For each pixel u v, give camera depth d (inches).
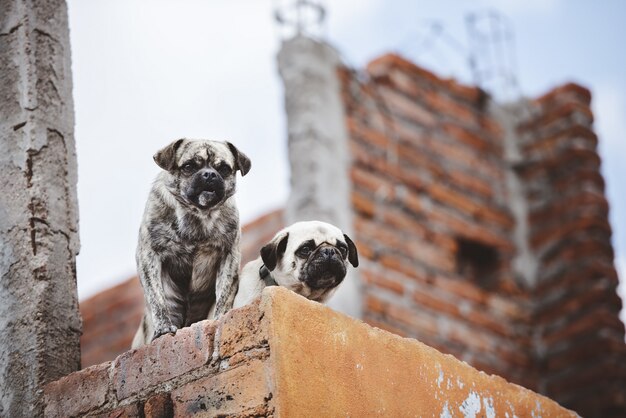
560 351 443.5
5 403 202.5
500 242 462.9
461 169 465.7
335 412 174.4
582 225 458.6
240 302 248.1
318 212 401.1
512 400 210.4
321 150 414.6
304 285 251.1
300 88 424.5
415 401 189.2
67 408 196.1
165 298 237.6
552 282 457.1
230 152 245.1
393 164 441.4
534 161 482.0
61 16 229.1
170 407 181.2
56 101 222.4
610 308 443.8
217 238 239.0
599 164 477.4
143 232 238.5
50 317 207.5
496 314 445.1
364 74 447.8
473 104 484.7
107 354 457.1
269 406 169.2
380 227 424.2
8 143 217.6
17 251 210.8
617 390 426.0
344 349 180.4
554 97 488.7
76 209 219.1
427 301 424.8
